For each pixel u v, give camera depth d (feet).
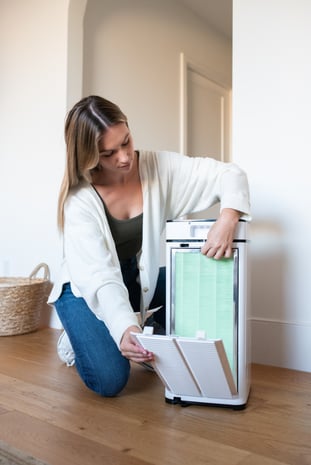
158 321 5.34
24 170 8.58
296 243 5.34
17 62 8.81
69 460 2.90
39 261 8.27
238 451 3.05
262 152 5.57
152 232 4.36
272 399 4.14
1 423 3.52
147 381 4.71
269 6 5.55
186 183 4.47
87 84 8.45
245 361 3.84
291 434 3.34
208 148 11.78
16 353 5.93
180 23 10.64
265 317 5.53
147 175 4.42
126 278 4.93
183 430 3.39
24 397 4.14
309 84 5.28
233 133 5.79
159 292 5.23
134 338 3.49
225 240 3.66
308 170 5.27
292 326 5.34
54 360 5.56
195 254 3.90
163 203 4.49
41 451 3.03
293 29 5.40
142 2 9.66
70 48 7.92
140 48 9.60
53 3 8.15
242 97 5.73
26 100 8.59
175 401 3.97
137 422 3.55
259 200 5.58
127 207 4.46
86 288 3.77
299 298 5.32
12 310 7.13
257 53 5.63
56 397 4.15
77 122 3.80
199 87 11.47
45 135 8.21
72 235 4.01
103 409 3.84
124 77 9.23
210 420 3.60
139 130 9.52
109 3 8.94
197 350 3.35
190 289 3.92
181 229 3.92
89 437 3.26
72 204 4.14
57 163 7.99
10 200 8.84
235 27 5.80
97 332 4.18
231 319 3.80
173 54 10.44
